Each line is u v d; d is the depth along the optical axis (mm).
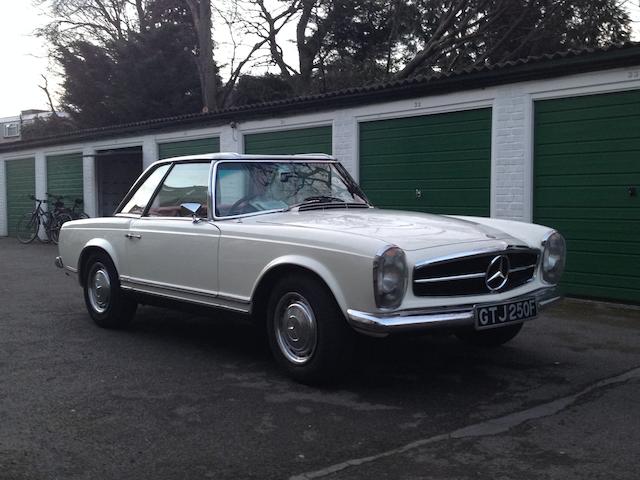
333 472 3424
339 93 11109
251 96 28438
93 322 7102
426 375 5168
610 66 8016
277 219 5223
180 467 3473
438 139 10078
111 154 16562
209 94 24969
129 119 26844
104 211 18016
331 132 11688
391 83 10281
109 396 4613
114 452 3658
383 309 4230
